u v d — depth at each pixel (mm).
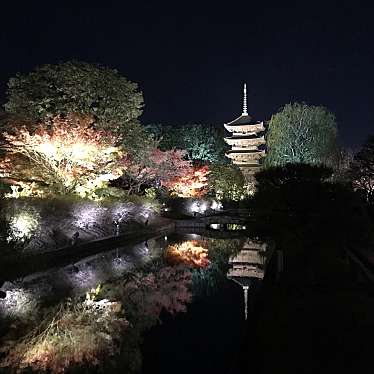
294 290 9797
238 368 6430
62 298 12297
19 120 22375
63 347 8508
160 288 13680
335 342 6504
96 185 23391
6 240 14547
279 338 6824
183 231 32844
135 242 24750
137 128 30031
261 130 58375
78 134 20406
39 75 24875
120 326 9750
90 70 25797
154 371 7195
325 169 21688
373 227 17953
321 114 43219
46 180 21781
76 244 18281
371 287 9984
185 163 38281
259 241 24109
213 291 13234
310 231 17188
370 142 31359
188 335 9016
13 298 12117
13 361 7824
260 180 22922
